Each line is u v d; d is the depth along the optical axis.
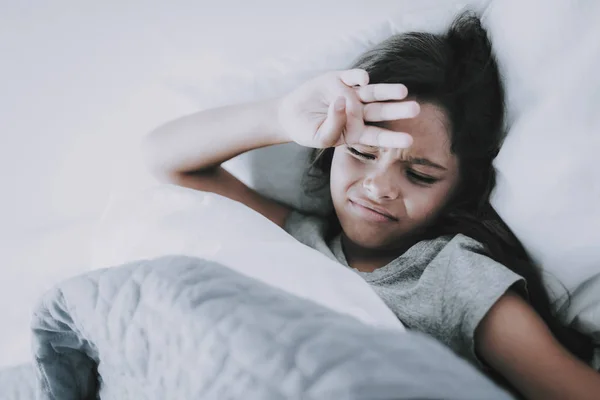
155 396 0.41
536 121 0.59
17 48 0.91
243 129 0.73
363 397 0.25
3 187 0.96
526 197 0.60
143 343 0.42
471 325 0.59
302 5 0.88
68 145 0.97
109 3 0.89
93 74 0.93
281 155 0.79
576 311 0.63
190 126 0.77
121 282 0.46
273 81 0.80
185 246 0.59
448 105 0.65
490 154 0.66
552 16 0.58
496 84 0.65
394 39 0.72
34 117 0.94
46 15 0.89
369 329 0.30
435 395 0.24
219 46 0.91
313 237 0.76
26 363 0.70
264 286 0.39
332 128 0.59
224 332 0.34
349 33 0.79
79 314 0.49
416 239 0.69
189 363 0.36
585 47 0.56
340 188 0.68
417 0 0.85
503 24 0.64
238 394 0.31
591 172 0.56
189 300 0.38
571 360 0.56
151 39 0.92
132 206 0.68
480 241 0.65
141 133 0.95
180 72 0.92
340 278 0.53
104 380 0.52
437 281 0.64
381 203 0.66
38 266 0.87
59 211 0.98
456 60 0.67
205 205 0.64
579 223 0.58
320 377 0.27
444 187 0.66
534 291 0.63
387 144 0.58
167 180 0.82
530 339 0.57
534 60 0.60
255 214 0.63
